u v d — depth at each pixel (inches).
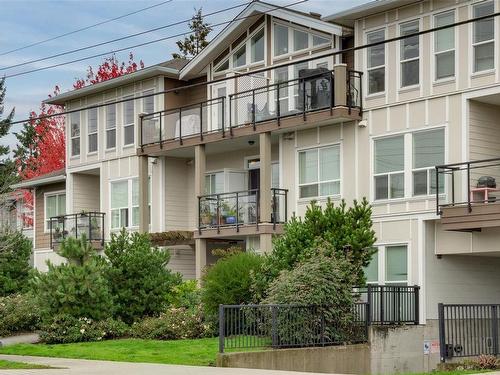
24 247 1567.4
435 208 1093.1
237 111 1369.3
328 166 1233.4
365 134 1186.6
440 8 1108.5
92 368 803.4
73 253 1197.7
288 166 1285.7
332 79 1197.7
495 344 969.5
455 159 1083.9
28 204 2078.0
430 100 1115.9
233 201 1336.1
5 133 1742.1
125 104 1583.4
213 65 1460.4
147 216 1480.1
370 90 1187.9
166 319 1138.7
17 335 1270.9
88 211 1710.1
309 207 1167.0
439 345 1031.6
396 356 1026.7
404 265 1127.0
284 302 951.6
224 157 1464.1
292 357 899.4
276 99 1314.0
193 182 1523.1
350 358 967.6
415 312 1082.1
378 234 1156.5
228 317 914.1
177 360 884.6
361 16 1197.1
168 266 1487.5
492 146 1103.0
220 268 1131.3
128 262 1213.7
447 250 1101.1
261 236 1268.5
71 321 1136.8
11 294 1491.1
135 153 1550.2
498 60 1050.7
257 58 1389.0
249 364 860.0
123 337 1157.7
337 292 972.6
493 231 1051.3
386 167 1160.2
